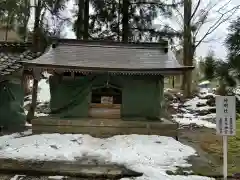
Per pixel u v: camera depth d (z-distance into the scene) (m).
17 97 10.73
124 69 9.03
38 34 13.80
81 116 9.62
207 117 14.51
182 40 18.56
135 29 17.19
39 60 9.48
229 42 7.64
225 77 7.64
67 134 8.68
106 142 8.10
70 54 10.17
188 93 18.53
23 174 5.72
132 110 9.70
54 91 9.83
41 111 15.47
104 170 5.83
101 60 9.91
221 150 7.95
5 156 6.60
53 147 7.41
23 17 15.75
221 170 6.05
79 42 11.10
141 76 9.75
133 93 9.71
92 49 10.74
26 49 11.67
